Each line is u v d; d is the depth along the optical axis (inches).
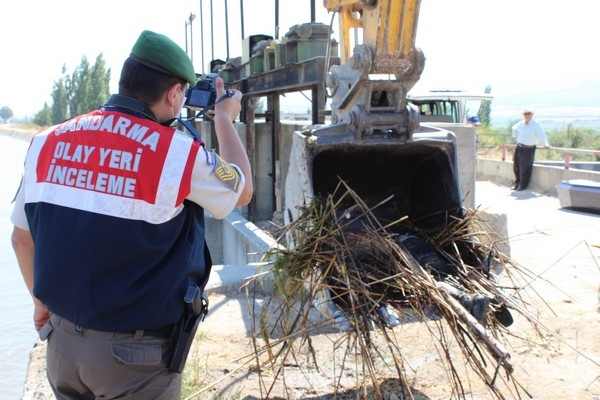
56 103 2770.7
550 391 147.9
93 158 81.4
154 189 79.7
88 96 2642.7
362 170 173.5
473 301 114.7
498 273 243.1
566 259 269.3
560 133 1386.6
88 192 80.4
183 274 82.7
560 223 377.7
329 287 120.7
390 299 122.9
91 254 78.8
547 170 538.3
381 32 150.9
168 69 84.0
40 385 152.6
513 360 165.3
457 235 151.3
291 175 156.6
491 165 652.1
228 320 202.7
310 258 127.6
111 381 81.0
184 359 84.9
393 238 151.1
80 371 81.1
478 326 105.3
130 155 80.5
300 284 127.9
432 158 165.8
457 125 277.4
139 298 79.7
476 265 146.6
